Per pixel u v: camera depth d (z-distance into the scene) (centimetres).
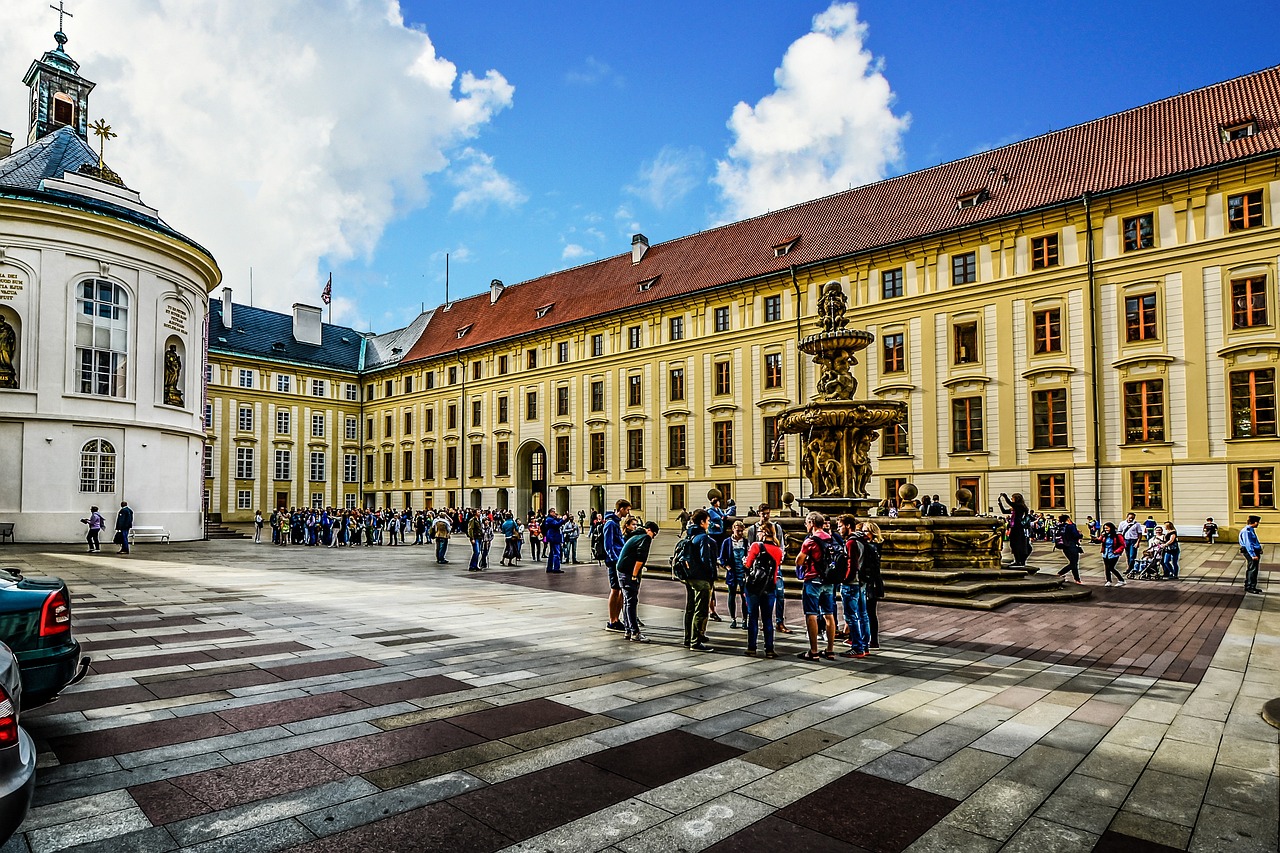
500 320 6147
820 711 673
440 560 2441
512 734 596
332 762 530
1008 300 3584
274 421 6412
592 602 1420
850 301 4053
